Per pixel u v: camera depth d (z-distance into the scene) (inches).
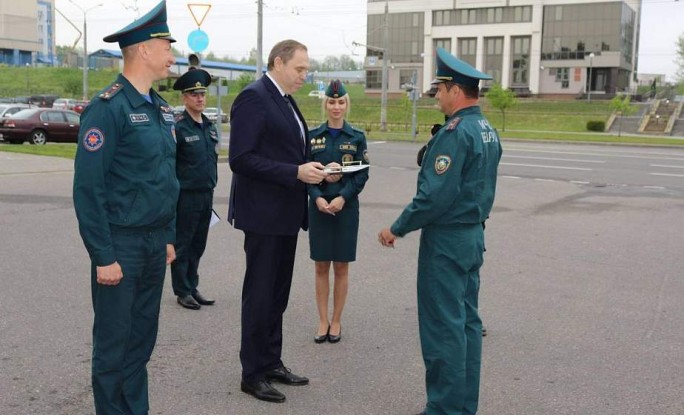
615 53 2694.4
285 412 154.2
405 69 3063.5
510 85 2874.0
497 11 2839.6
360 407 157.6
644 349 196.9
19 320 210.2
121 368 131.6
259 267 157.9
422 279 144.1
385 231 145.8
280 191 156.5
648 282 271.9
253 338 159.6
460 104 143.6
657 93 2906.0
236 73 3978.8
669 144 1221.7
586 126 1870.1
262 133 152.9
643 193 555.5
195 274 235.0
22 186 501.0
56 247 310.0
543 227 393.4
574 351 194.7
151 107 130.2
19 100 1883.6
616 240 357.4
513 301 243.1
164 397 160.4
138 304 135.0
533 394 165.6
